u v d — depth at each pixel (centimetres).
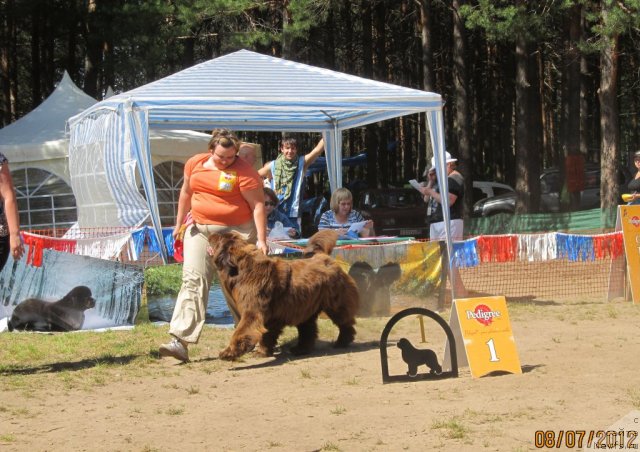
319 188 3466
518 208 2325
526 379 609
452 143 3544
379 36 3112
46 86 3231
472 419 501
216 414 532
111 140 1024
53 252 882
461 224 1084
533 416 503
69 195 1672
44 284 881
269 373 661
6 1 2769
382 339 619
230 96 905
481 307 648
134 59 2405
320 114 1180
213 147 714
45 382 636
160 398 583
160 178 1594
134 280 916
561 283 1223
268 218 1079
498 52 3412
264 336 725
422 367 667
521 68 2305
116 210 1065
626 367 643
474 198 2797
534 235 1046
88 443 473
